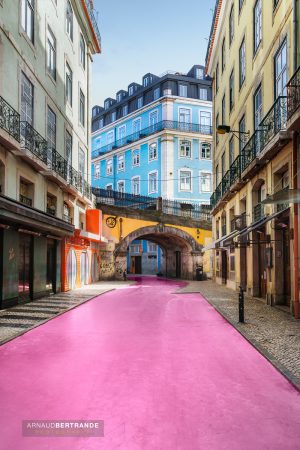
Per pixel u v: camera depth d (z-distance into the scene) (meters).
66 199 19.33
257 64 14.98
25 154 12.71
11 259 12.37
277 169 12.02
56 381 5.08
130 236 29.27
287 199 9.29
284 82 11.74
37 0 15.31
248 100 16.41
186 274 32.47
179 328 8.88
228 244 18.58
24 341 7.48
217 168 26.53
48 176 15.84
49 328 8.88
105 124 53.53
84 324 9.44
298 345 6.90
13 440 3.50
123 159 47.38
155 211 30.34
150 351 6.68
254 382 5.05
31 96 14.76
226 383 5.01
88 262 24.56
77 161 22.25
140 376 5.29
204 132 42.44
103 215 28.36
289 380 5.04
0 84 11.76
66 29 19.95
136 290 20.38
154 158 42.53
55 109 17.86
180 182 41.34
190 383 5.00
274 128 11.37
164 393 4.63
